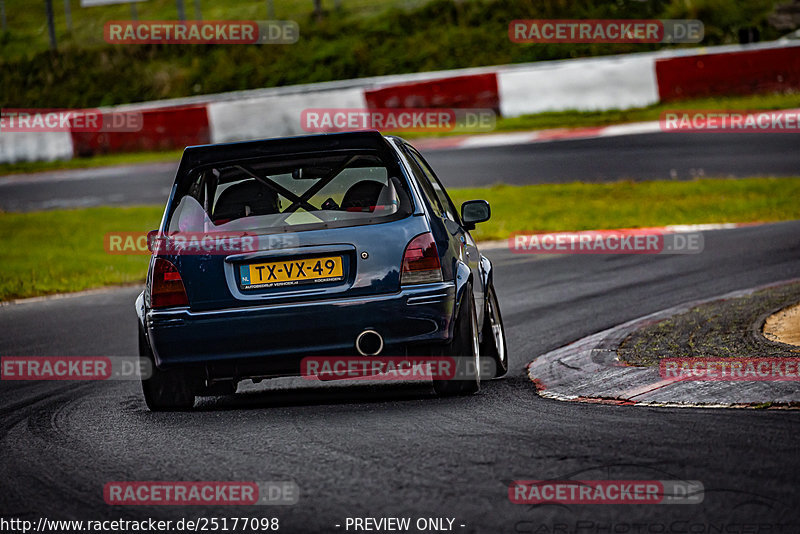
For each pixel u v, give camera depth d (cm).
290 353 2014
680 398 1888
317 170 2125
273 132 10538
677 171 7688
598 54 12900
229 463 1620
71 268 5828
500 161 8662
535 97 10500
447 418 1858
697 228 5712
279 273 2017
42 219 7669
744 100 10106
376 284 2005
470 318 2108
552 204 6875
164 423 2050
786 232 5059
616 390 2048
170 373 2158
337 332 1997
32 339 3638
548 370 2395
